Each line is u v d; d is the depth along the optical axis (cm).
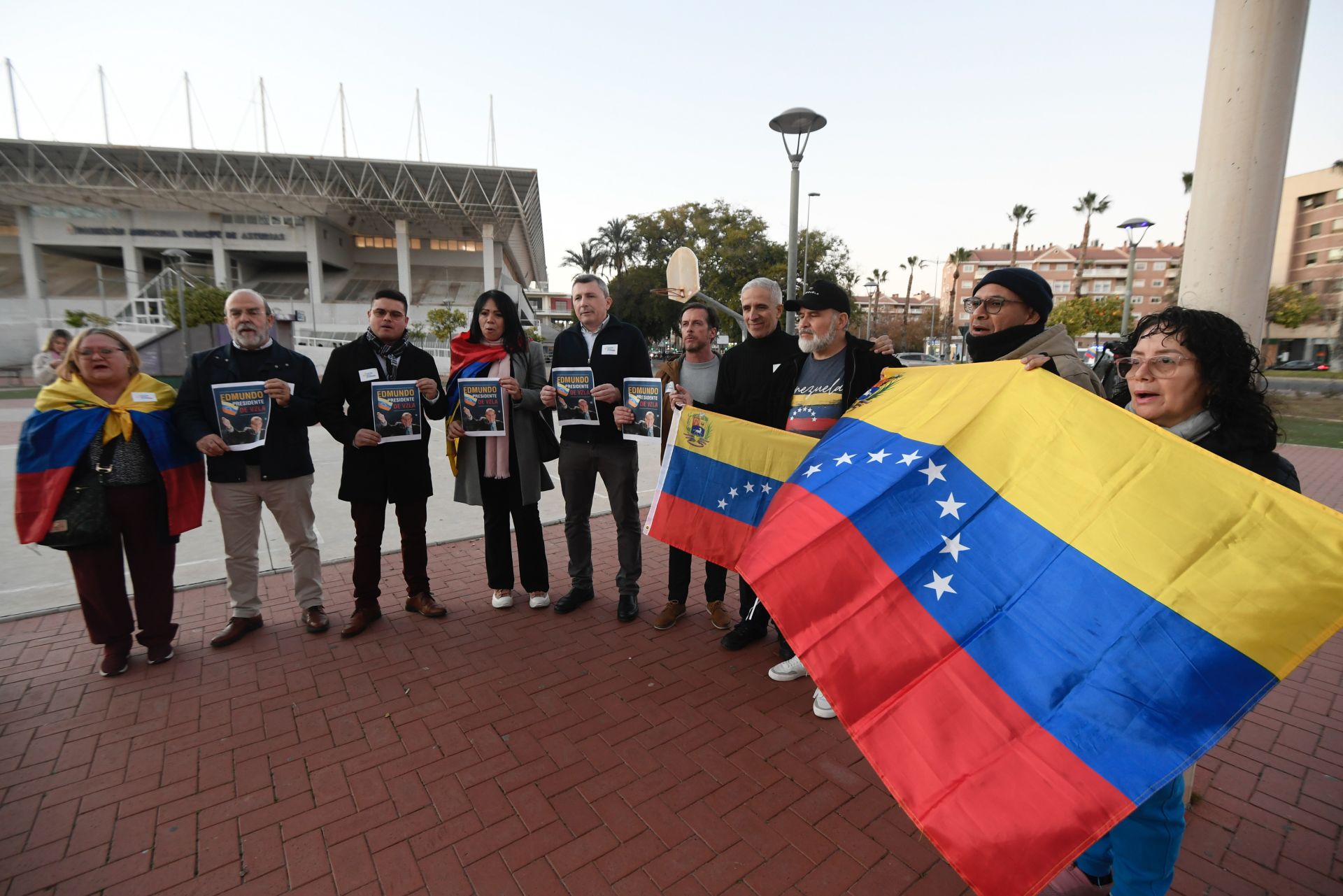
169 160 3962
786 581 196
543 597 430
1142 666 142
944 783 148
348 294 4538
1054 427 186
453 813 243
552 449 427
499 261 5472
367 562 392
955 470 193
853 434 238
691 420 354
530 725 299
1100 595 154
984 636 163
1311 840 230
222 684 333
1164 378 170
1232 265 238
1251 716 313
